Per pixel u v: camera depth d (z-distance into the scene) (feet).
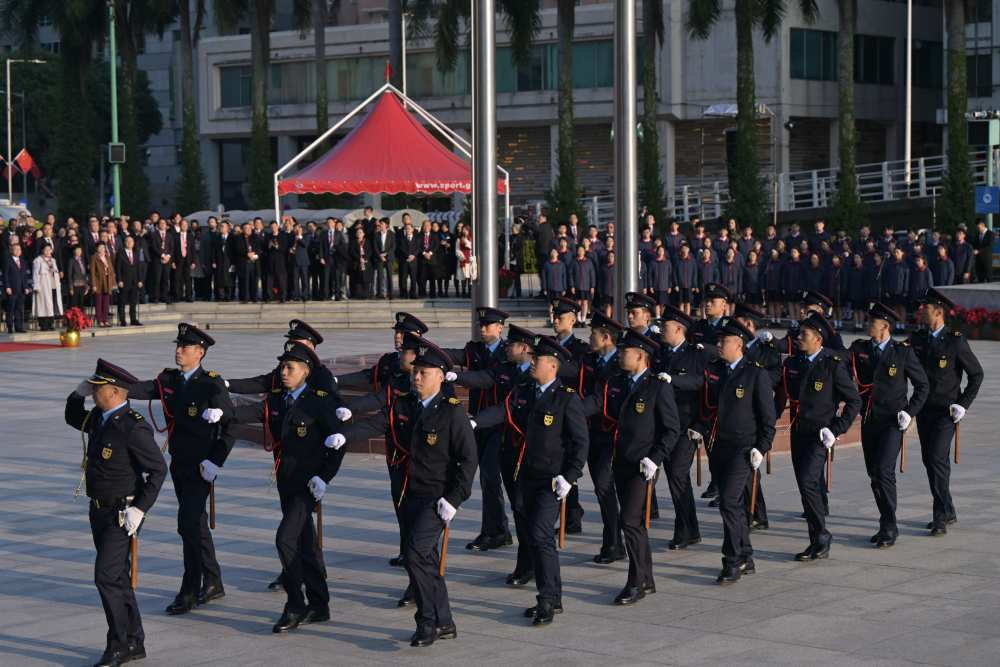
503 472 34.32
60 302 103.55
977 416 66.33
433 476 30.78
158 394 33.50
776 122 206.90
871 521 43.32
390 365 39.52
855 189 152.97
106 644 31.01
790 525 43.01
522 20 156.35
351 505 46.65
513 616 32.78
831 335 42.45
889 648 29.43
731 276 112.88
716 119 211.20
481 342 41.27
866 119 219.20
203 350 33.58
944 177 150.30
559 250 109.81
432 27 223.92
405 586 35.91
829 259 112.88
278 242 116.26
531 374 33.47
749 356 40.16
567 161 151.53
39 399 74.33
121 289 108.47
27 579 37.29
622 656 29.17
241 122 241.14
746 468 36.11
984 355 93.40
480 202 61.21
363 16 252.01
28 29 196.85
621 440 33.88
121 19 190.60
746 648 29.60
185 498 33.47
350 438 31.24
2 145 303.89
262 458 56.59
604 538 38.14
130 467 29.84
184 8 182.60
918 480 50.62
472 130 61.46
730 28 206.90
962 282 113.80
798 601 33.73
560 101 151.33
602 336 37.88
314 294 119.65
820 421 37.96
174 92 324.39
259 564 38.58
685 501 39.68
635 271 64.03
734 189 153.17
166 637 31.35
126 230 110.93
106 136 304.91
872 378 40.11
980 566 37.29
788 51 207.10
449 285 137.59
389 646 30.35
